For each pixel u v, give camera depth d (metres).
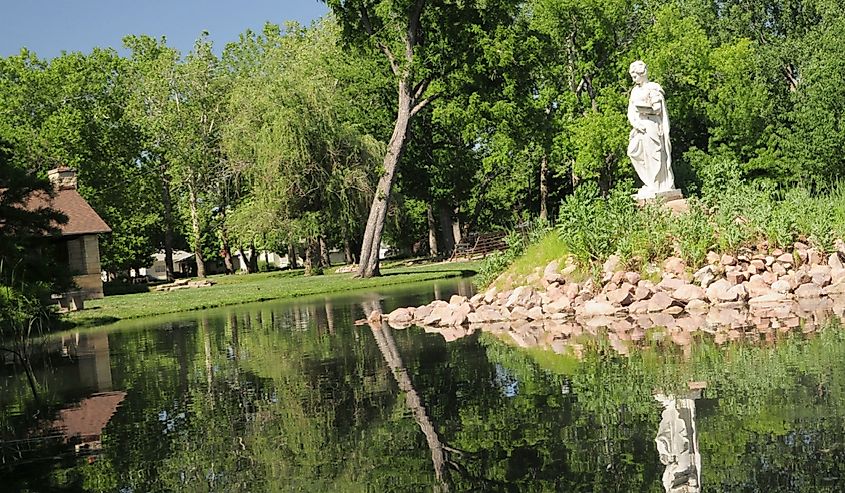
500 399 10.02
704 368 10.73
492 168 58.91
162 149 68.00
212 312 31.50
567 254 20.95
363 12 41.03
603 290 18.95
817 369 10.05
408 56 40.44
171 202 74.12
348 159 49.44
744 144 50.78
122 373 15.83
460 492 6.66
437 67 40.50
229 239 68.12
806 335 12.70
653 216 20.25
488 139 59.09
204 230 72.56
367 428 9.19
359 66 56.59
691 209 19.92
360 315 23.94
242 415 10.56
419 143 59.44
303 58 59.97
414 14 40.12
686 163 46.31
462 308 20.09
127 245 69.81
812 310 15.66
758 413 8.23
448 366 12.91
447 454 7.80
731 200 19.78
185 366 16.05
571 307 18.66
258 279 57.78
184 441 9.34
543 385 10.62
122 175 64.50
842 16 51.78
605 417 8.62
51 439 10.03
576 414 8.87
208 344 19.75
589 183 21.55
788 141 49.56
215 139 68.31
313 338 18.91
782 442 7.23
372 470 7.50
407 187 60.47
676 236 19.36
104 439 9.82
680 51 48.22
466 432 8.57
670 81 49.19
